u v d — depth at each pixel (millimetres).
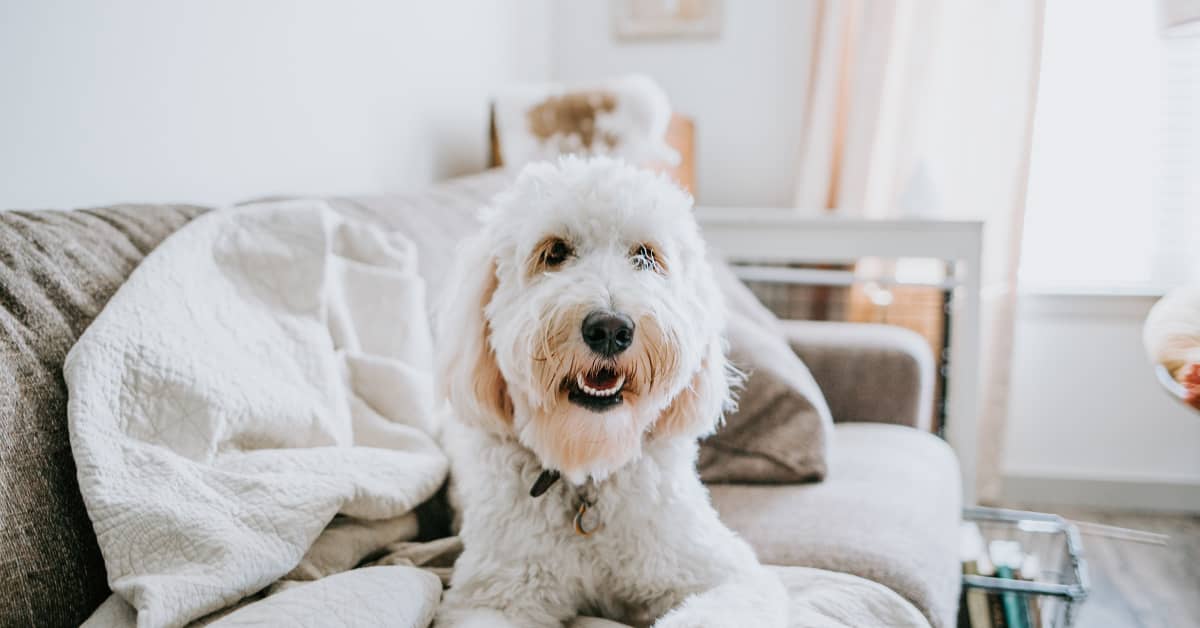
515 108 2652
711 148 3568
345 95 2148
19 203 1227
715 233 2689
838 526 1351
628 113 2580
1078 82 3008
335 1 2086
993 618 1667
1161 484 2930
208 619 880
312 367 1200
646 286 1083
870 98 3053
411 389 1341
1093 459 3004
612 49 3646
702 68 3537
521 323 1058
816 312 3129
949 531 1442
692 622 919
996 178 2979
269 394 1097
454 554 1239
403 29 2449
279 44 1859
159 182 1509
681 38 3545
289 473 1024
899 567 1226
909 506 1444
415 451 1270
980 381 2939
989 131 2984
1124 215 3014
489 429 1170
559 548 1081
